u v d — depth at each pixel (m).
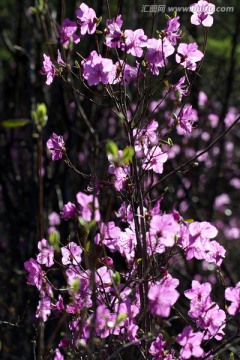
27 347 4.64
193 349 2.39
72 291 2.53
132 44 2.80
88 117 4.61
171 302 2.30
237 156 9.45
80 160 5.13
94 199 2.14
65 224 4.60
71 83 3.06
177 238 2.56
